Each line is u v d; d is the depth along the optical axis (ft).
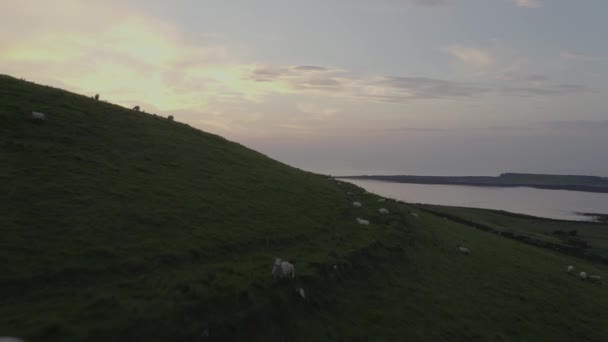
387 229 117.80
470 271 111.86
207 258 67.21
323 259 77.25
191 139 148.77
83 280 50.85
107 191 79.41
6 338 35.37
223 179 114.83
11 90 113.60
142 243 64.18
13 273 47.37
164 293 50.03
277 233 87.25
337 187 174.19
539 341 79.71
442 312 78.02
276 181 134.10
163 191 89.25
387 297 76.38
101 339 39.47
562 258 196.13
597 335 91.04
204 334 45.70
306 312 59.98
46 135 95.66
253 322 51.78
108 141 109.29
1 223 57.00
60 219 63.41
